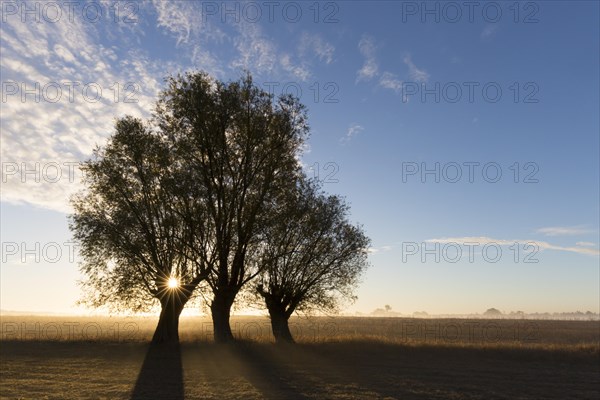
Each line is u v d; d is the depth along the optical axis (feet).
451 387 76.38
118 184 124.57
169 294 130.11
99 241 123.65
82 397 64.08
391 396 68.39
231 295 129.08
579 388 77.87
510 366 101.86
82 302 127.24
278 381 78.59
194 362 99.45
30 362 98.12
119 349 121.60
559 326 375.86
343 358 109.09
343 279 139.74
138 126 126.72
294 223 132.87
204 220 124.77
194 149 124.77
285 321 138.31
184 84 123.54
